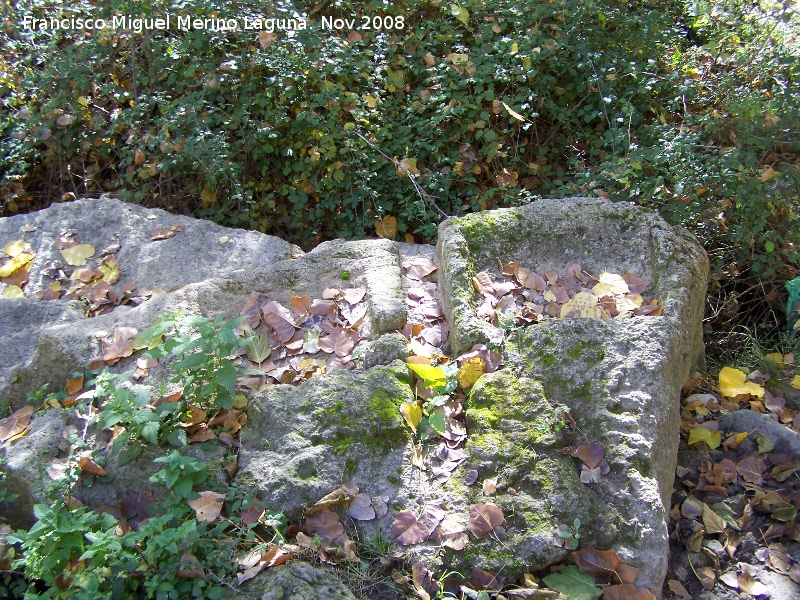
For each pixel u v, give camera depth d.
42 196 4.84
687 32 5.25
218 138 4.11
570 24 4.51
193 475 2.48
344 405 2.66
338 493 2.47
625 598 2.33
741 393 3.28
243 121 4.30
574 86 4.52
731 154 3.88
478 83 4.33
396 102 4.46
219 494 2.44
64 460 2.66
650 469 2.55
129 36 4.55
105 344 3.01
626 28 4.59
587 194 3.93
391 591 2.32
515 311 3.08
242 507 2.43
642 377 2.71
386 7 4.68
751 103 4.07
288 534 2.43
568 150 4.66
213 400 2.71
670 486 2.74
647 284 3.14
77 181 4.81
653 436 2.61
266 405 2.70
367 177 4.21
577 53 4.42
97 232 3.87
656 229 3.24
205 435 2.62
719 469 2.92
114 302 3.50
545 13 4.54
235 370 2.64
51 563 2.34
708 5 5.09
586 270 3.28
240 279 3.34
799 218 3.94
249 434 2.64
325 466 2.54
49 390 2.98
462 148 4.30
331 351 3.02
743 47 4.80
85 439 2.70
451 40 4.64
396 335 2.95
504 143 4.56
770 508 2.79
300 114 4.14
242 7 4.37
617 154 4.10
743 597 2.53
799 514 2.77
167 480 2.42
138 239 3.81
